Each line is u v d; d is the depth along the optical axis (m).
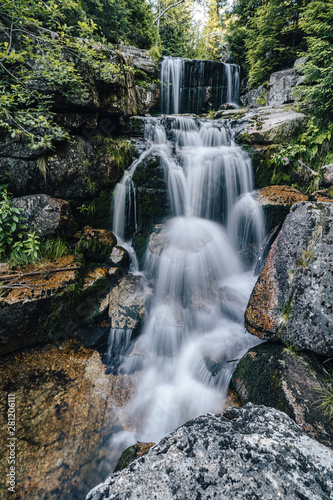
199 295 4.01
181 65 10.73
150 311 3.76
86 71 4.16
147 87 10.12
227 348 3.23
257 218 4.61
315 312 2.28
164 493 1.14
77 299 3.45
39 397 2.69
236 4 11.42
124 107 5.43
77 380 2.95
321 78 5.59
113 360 3.25
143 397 2.86
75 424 2.51
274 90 8.33
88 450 2.32
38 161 3.82
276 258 2.86
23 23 3.44
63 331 3.37
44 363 3.06
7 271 3.31
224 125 6.95
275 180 5.61
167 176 5.23
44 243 3.79
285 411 1.88
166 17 13.40
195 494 1.12
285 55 9.09
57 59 3.75
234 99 12.20
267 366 2.34
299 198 4.48
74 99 4.05
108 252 4.29
